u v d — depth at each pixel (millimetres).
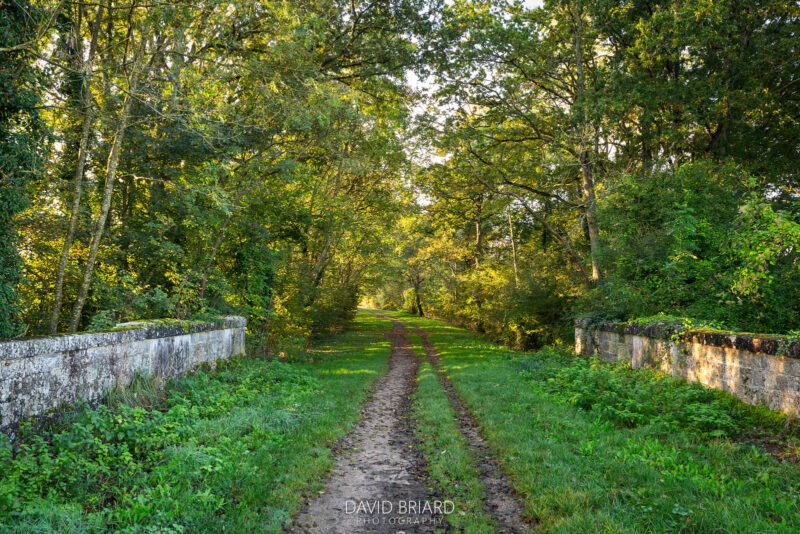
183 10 8711
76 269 10547
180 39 9477
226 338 12414
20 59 7281
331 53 16891
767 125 18734
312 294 20594
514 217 28375
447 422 7477
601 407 7426
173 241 13117
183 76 9906
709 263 10672
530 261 25438
